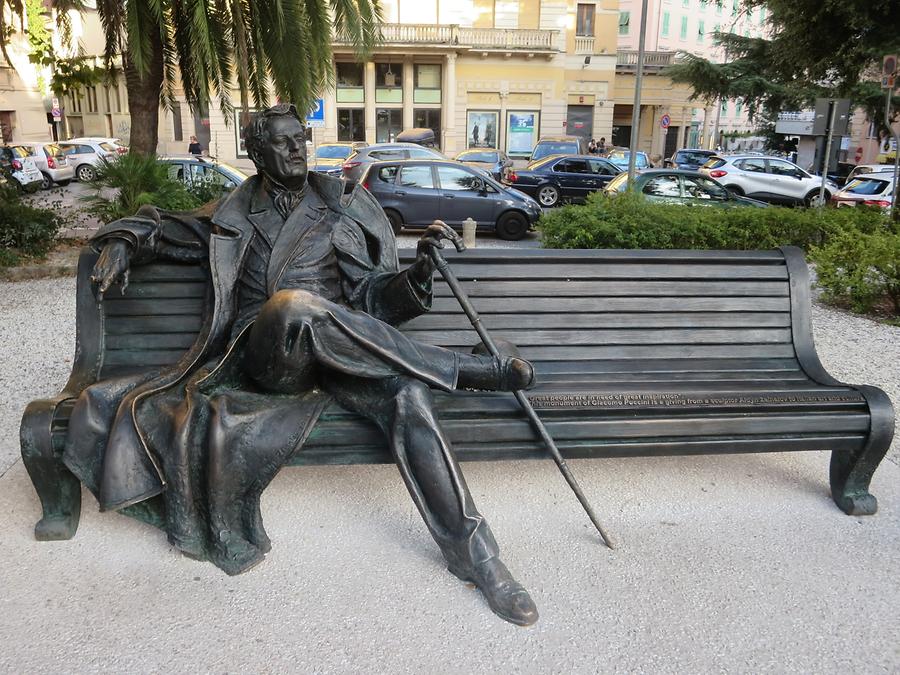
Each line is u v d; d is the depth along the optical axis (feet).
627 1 175.42
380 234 11.22
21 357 19.11
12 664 7.76
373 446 9.64
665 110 151.64
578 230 28.99
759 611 8.77
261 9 31.96
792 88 84.53
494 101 121.39
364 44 34.68
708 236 30.04
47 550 9.88
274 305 8.92
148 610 8.67
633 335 12.19
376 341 9.27
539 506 11.27
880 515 11.10
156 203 32.24
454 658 7.93
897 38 37.42
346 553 9.87
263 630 8.34
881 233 27.58
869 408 10.41
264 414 9.16
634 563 9.73
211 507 8.93
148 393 9.32
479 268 12.19
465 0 115.75
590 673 7.74
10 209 32.55
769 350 12.38
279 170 10.28
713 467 12.79
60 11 36.73
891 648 8.17
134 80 34.83
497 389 9.75
